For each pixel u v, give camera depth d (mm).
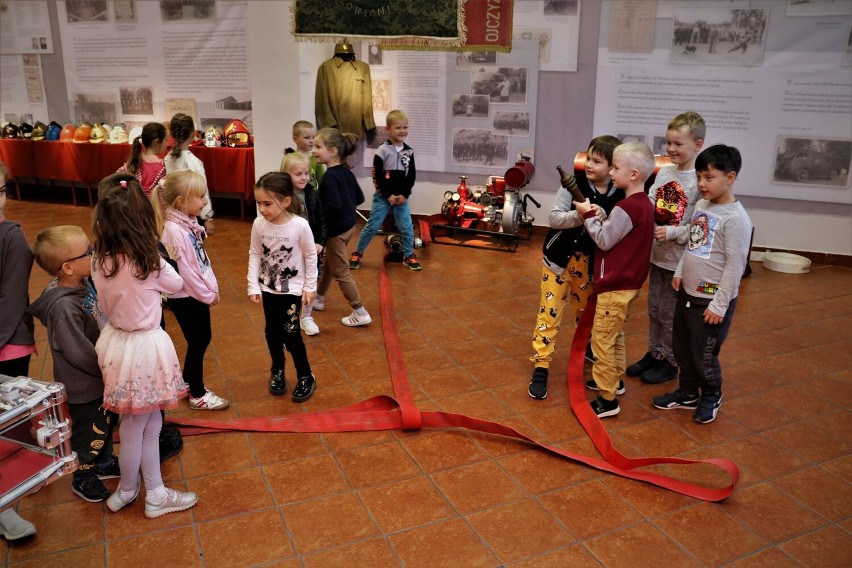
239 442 2961
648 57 5852
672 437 3059
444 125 6648
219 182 6977
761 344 4090
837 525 2469
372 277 5305
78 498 2566
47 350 3867
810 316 4566
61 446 1725
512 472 2779
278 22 6270
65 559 2246
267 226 3168
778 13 5418
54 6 7840
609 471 2783
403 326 4305
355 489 2646
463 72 6430
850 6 5215
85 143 7531
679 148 3227
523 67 6223
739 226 2832
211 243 6219
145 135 4250
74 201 7891
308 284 3252
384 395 3295
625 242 2975
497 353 3918
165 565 2225
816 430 3125
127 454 2379
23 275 2348
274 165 6688
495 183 6109
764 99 5625
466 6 5938
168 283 2312
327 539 2357
